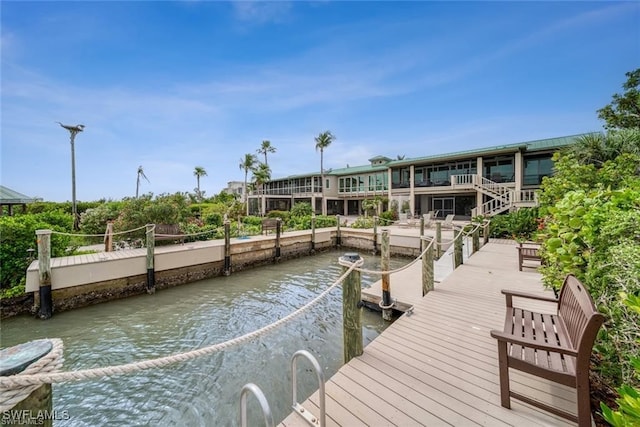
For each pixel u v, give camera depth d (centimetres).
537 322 246
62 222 922
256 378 358
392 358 272
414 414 198
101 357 415
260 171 2828
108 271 642
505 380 199
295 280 826
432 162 1978
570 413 190
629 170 652
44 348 106
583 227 253
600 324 161
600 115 1088
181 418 297
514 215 1177
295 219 1697
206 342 459
